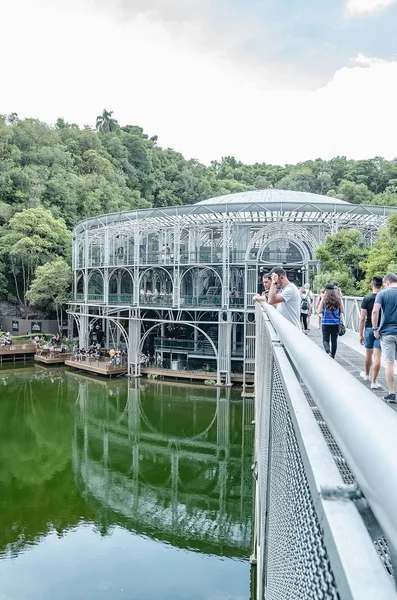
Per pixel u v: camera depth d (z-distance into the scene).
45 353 44.16
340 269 29.78
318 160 112.62
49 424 27.91
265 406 5.46
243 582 13.66
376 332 6.96
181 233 41.38
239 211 33.06
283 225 33.03
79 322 45.44
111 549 15.41
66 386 35.44
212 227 38.25
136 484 20.38
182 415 28.41
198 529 16.67
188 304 35.84
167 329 41.16
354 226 35.66
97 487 20.08
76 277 47.19
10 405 31.20
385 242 26.61
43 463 22.58
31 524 17.05
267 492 4.23
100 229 42.72
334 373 1.32
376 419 0.92
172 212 35.00
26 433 26.48
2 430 26.88
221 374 34.81
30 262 55.84
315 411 3.86
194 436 25.36
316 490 1.10
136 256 37.50
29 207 63.09
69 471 21.69
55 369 41.22
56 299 49.59
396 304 6.49
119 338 44.81
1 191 63.56
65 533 16.45
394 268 23.14
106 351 42.66
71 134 88.88
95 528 16.78
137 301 37.41
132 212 37.44
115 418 28.39
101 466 22.17
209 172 110.44
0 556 14.94
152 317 41.50
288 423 2.23
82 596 12.83
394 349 6.46
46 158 74.50
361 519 0.93
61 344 45.31
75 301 46.59
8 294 56.28
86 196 71.44
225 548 15.54
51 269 49.84
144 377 37.28
